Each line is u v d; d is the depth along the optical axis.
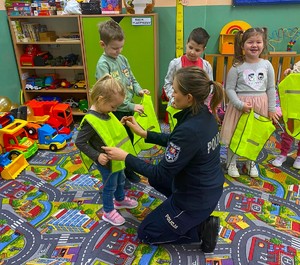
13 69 3.02
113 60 1.78
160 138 1.56
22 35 2.96
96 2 2.75
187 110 1.28
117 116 1.83
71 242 1.58
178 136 1.23
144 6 2.77
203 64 2.12
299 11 2.88
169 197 1.53
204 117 1.26
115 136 1.52
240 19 2.97
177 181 1.37
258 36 1.88
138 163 1.35
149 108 2.02
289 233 1.63
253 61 1.97
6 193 2.02
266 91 2.04
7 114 2.41
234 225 1.69
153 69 2.89
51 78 3.18
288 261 1.45
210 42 3.08
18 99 3.12
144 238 1.54
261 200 1.91
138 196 1.96
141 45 2.81
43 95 3.38
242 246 1.54
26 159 2.44
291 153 2.50
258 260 1.46
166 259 1.47
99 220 1.74
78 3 2.80
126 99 1.81
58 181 2.15
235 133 2.01
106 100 1.40
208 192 1.33
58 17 2.86
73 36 3.01
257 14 2.93
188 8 2.92
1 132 2.30
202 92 1.22
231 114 2.06
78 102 3.30
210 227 1.42
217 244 1.55
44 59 3.07
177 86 1.23
